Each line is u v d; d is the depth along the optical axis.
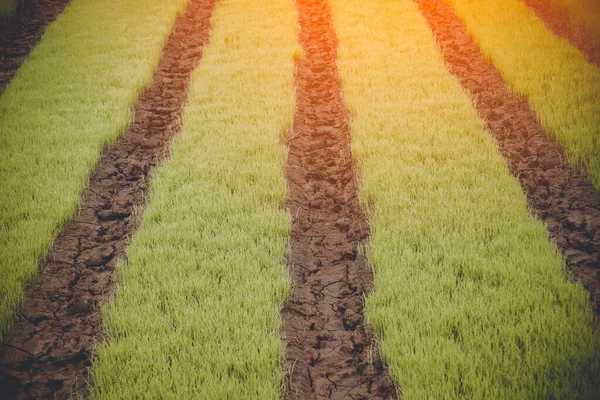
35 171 6.12
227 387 3.36
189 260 4.66
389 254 4.64
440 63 8.94
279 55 9.80
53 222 5.21
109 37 10.71
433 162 6.11
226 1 13.27
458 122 6.95
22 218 5.32
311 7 12.83
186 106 7.95
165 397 3.29
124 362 3.64
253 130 7.14
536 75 7.85
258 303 4.15
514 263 4.33
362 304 4.31
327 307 4.38
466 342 3.58
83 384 3.56
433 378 3.34
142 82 8.65
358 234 5.25
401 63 9.09
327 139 7.36
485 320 3.74
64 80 8.75
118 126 7.28
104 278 4.68
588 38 9.08
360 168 6.26
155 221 5.37
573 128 6.31
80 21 11.71
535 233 4.71
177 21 11.92
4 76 9.20
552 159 6.06
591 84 7.32
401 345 3.67
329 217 5.68
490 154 6.15
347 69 9.01
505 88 7.93
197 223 5.22
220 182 6.07
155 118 7.98
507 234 4.77
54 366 3.71
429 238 4.84
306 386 3.58
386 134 6.83
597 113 6.60
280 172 6.18
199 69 9.27
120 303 4.15
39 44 10.37
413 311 3.98
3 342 3.89
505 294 3.98
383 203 5.43
